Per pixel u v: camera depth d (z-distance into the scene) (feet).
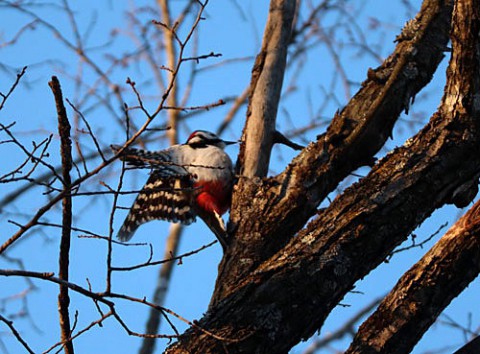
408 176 28.76
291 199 30.86
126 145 24.31
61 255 26.45
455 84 29.01
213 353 26.43
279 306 27.14
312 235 28.43
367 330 27.76
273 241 30.53
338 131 31.68
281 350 27.09
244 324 26.89
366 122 31.09
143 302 24.54
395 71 31.55
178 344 27.07
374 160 31.76
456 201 29.14
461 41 28.35
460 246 27.43
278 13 37.45
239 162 35.17
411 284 27.71
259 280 27.71
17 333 24.03
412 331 27.45
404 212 28.37
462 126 29.07
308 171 31.22
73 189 24.45
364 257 28.07
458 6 28.19
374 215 28.32
